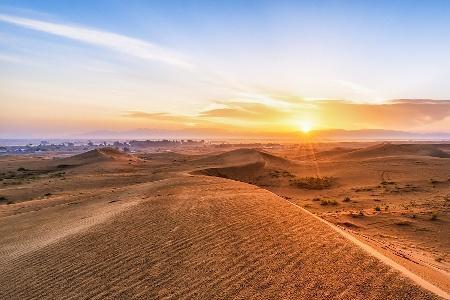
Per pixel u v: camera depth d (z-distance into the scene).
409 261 12.73
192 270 8.87
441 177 51.72
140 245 11.01
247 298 7.35
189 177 31.53
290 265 8.66
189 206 15.42
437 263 15.68
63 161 95.94
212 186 23.00
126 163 86.69
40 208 27.17
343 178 59.84
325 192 47.19
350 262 8.62
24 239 15.61
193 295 7.68
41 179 60.72
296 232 11.16
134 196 22.06
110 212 16.95
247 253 9.58
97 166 78.81
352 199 38.84
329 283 7.66
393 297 6.95
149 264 9.54
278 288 7.63
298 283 7.76
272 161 85.12
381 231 23.33
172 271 8.95
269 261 8.97
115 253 10.66
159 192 21.83
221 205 15.29
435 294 6.94
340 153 124.06
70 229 15.11
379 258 8.94
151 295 7.89
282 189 51.38
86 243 12.03
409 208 31.02
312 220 12.68
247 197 17.23
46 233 15.90
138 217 14.33
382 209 31.33
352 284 7.55
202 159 95.31
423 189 42.91
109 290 8.42
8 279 10.15
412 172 59.28
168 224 12.80
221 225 12.15
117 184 47.19
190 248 10.29
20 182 56.22
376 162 75.69
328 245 9.87
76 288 8.82
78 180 51.41
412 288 7.20
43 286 9.27
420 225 24.38
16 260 11.78
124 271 9.32
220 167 67.75
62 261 10.78
